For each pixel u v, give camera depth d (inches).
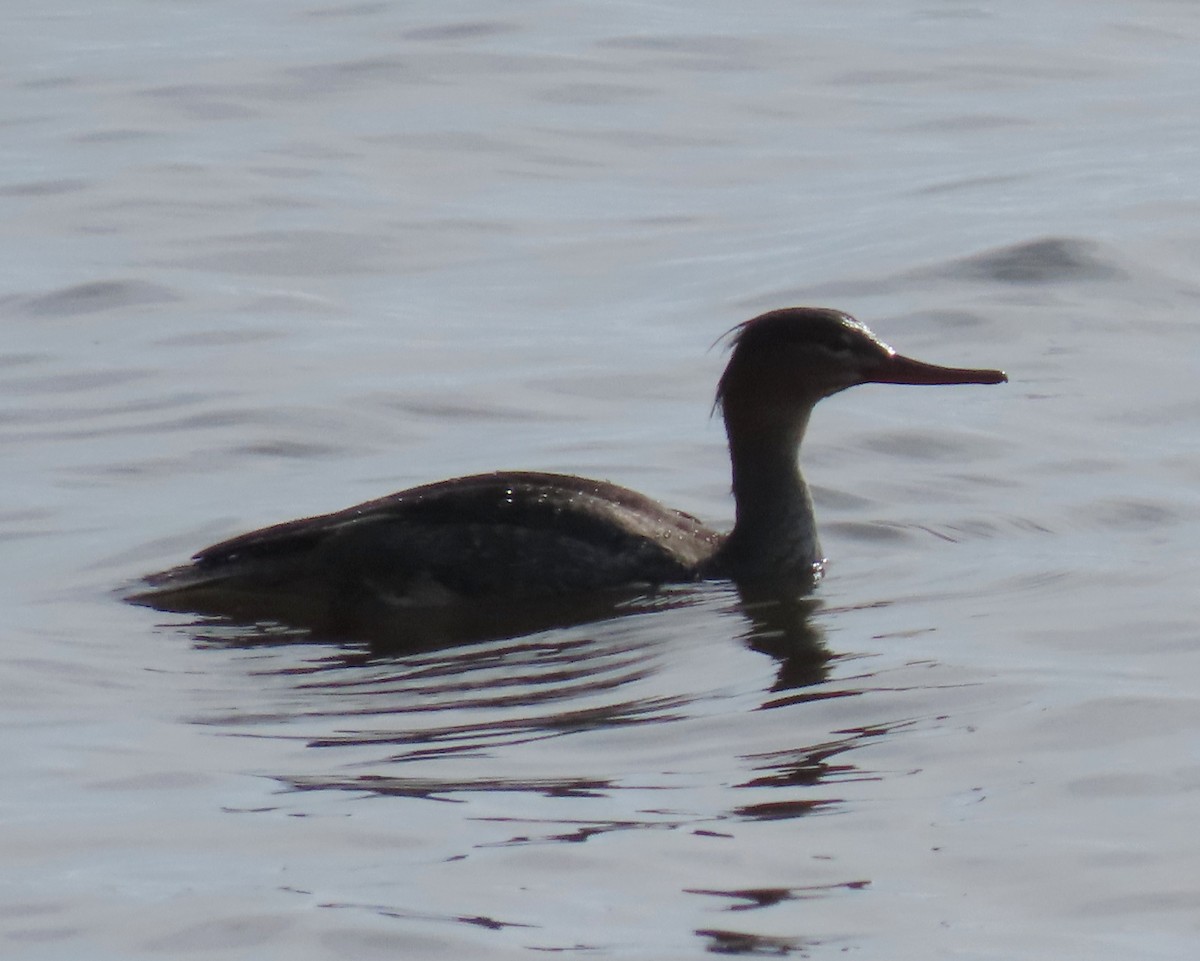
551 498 526.3
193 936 331.6
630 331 753.0
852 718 417.7
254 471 615.8
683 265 833.5
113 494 596.1
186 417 660.1
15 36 1242.6
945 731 407.8
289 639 485.4
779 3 1298.0
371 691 447.2
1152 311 747.4
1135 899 336.2
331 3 1296.8
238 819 375.6
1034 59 1155.3
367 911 337.7
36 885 350.3
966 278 786.2
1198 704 414.6
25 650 474.6
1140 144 978.7
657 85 1107.9
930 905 336.5
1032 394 666.8
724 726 416.8
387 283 821.2
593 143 1014.4
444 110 1062.4
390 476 608.4
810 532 534.9
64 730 425.4
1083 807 370.3
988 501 576.1
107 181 949.2
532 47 1175.0
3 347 741.3
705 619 494.0
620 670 457.1
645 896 342.0
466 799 382.6
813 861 353.1
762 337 540.4
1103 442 619.2
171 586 511.5
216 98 1085.1
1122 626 468.4
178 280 815.7
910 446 622.5
